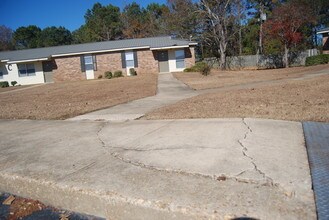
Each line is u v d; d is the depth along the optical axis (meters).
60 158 3.75
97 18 53.94
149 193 2.57
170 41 26.69
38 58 26.11
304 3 36.22
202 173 2.88
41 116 7.47
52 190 2.97
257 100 7.03
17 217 2.78
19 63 27.31
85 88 15.74
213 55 36.78
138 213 2.48
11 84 27.47
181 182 2.73
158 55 25.95
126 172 3.09
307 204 2.21
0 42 56.53
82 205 2.79
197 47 38.72
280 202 2.26
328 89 8.01
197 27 34.72
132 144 4.12
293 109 5.70
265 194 2.40
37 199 3.11
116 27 52.62
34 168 3.45
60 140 4.70
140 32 48.62
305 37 36.47
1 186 3.40
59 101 10.62
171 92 11.10
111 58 26.19
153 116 6.17
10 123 6.82
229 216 2.14
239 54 36.47
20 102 11.34
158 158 3.43
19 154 4.09
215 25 32.19
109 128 5.34
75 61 26.55
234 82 13.42
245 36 38.19
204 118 5.52
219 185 2.61
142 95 10.64
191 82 14.78
